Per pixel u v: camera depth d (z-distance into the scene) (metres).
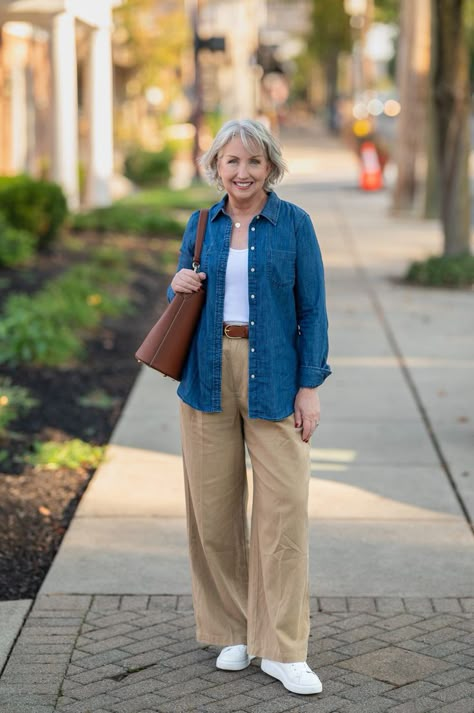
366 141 30.12
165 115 41.75
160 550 5.67
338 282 14.58
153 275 14.79
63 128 18.25
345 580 5.29
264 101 56.50
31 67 24.86
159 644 4.64
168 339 4.20
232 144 4.06
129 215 18.42
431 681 4.29
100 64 20.25
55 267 13.66
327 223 21.31
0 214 13.86
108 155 20.61
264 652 4.30
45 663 4.46
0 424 7.59
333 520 6.07
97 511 6.23
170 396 8.92
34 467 7.07
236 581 4.43
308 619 4.31
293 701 4.15
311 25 70.69
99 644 4.64
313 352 4.16
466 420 8.09
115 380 9.47
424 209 21.62
